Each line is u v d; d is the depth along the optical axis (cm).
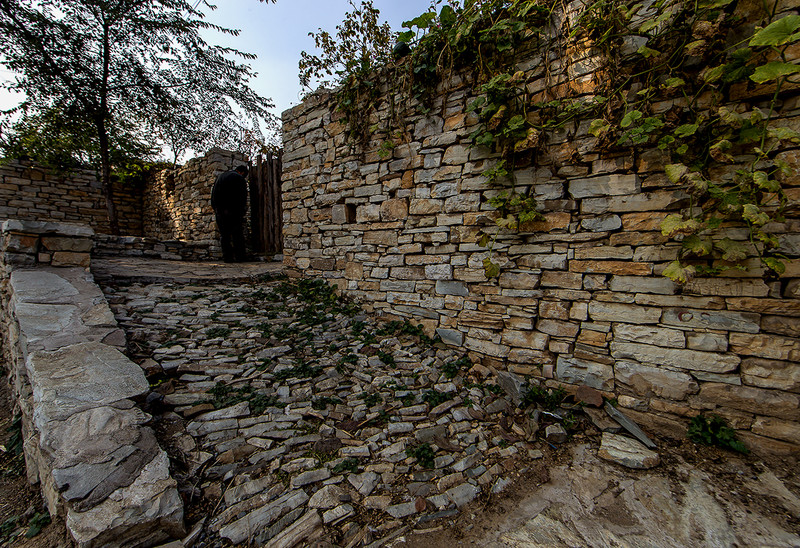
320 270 474
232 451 211
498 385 288
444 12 311
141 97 803
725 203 204
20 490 225
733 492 187
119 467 175
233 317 384
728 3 199
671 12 226
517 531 170
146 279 449
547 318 286
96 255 569
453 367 310
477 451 222
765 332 212
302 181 491
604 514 179
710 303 226
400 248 379
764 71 181
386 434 234
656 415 242
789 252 205
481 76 305
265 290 475
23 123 778
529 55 285
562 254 277
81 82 716
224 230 667
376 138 395
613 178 254
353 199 424
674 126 226
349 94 405
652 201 241
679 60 224
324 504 180
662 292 239
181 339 326
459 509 181
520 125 271
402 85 362
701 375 229
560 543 163
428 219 354
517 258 299
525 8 270
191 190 863
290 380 287
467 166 324
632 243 249
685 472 203
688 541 162
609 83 246
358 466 207
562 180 275
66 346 264
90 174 1052
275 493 185
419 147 356
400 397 272
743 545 159
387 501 184
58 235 389
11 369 371
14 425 302
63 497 158
